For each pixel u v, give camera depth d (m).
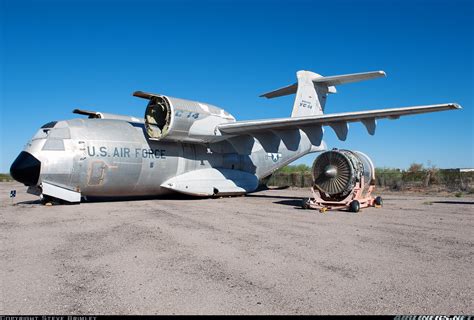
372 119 13.68
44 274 4.62
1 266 4.98
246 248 6.07
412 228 8.15
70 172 12.62
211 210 11.39
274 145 16.23
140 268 4.89
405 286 4.18
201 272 4.71
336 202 11.69
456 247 6.18
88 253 5.68
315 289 4.09
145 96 13.74
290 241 6.65
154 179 14.64
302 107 17.59
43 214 10.25
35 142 12.70
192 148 15.90
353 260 5.32
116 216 9.81
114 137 13.63
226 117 15.49
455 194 20.30
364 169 12.30
